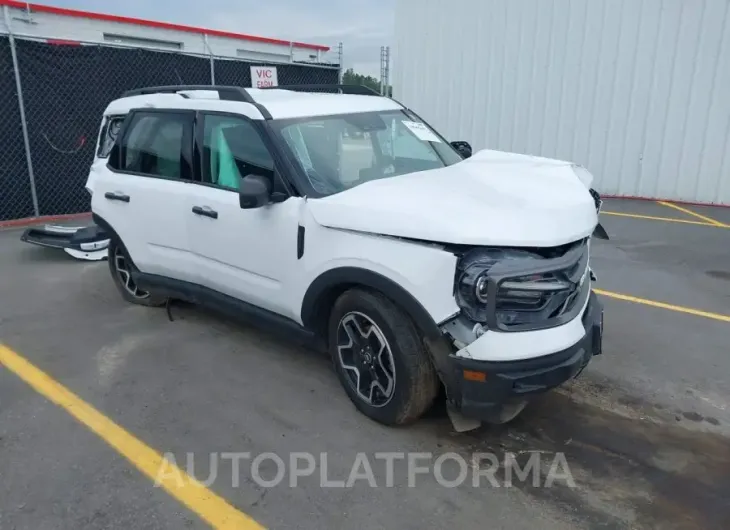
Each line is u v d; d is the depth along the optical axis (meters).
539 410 3.53
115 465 3.02
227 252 3.94
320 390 3.78
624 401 3.63
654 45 10.01
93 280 6.05
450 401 3.00
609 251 7.17
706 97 9.85
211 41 13.65
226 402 3.63
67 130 9.00
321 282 3.30
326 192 3.43
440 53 12.15
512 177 3.47
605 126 10.76
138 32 12.29
